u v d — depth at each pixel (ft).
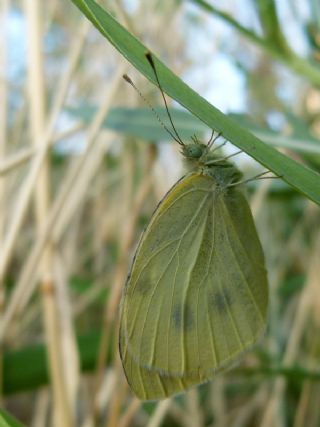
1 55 0.34
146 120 0.29
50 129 0.29
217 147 0.24
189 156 0.24
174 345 0.24
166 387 0.24
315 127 0.44
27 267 0.28
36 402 0.41
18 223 0.28
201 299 0.25
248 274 0.26
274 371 0.29
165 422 0.40
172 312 0.24
